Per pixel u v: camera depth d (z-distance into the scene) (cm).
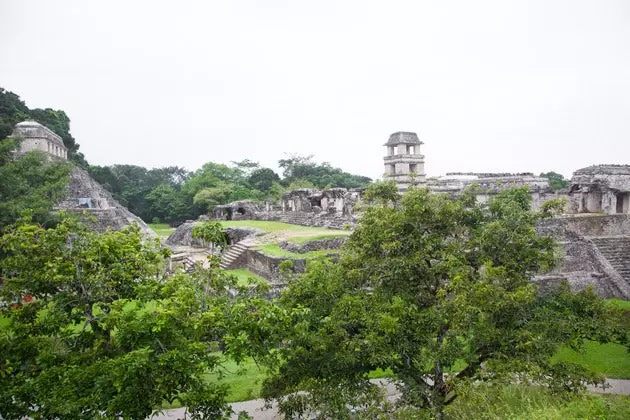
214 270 1130
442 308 1153
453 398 1222
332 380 1135
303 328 1081
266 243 2944
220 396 970
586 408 1082
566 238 2698
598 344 1836
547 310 1275
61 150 5888
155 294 1042
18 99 6228
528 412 1132
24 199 2695
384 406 1132
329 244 2614
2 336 966
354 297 1179
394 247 1246
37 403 910
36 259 1059
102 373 872
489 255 1320
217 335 1085
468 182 4288
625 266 2642
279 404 1232
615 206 3481
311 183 7838
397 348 1118
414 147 4816
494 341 1136
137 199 8612
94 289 1041
